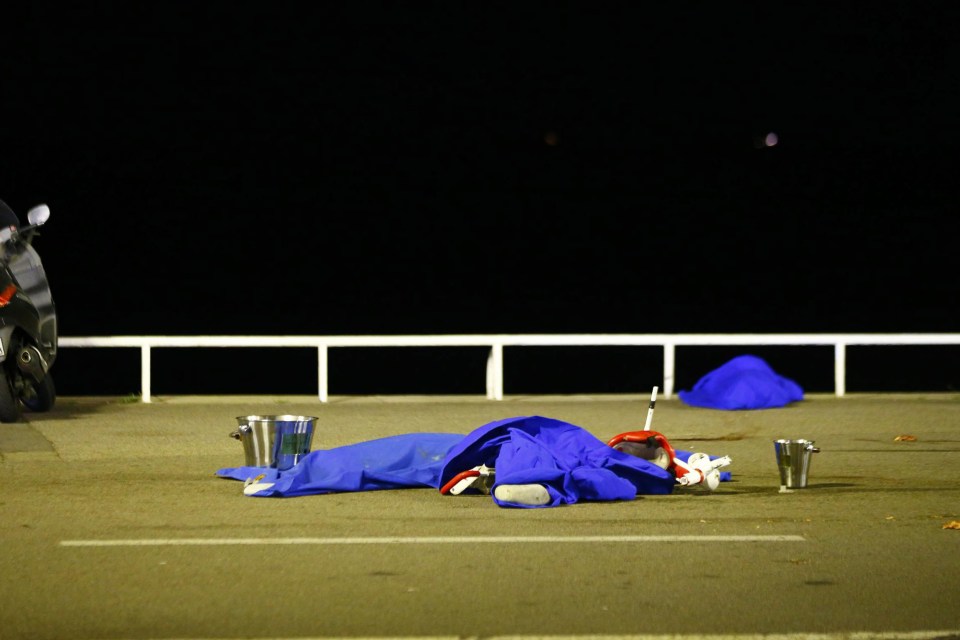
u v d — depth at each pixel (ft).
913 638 28.53
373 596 31.86
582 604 31.14
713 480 46.96
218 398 81.76
